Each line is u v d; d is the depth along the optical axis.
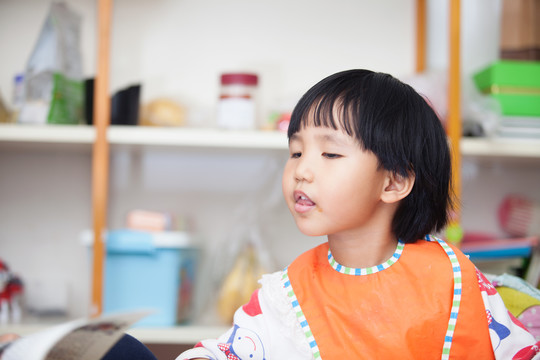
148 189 1.66
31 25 1.65
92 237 1.40
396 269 0.64
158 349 1.47
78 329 0.47
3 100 1.57
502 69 1.46
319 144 0.61
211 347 0.65
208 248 1.65
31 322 1.45
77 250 1.64
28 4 1.66
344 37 1.70
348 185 0.60
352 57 1.70
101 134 1.37
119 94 1.42
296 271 0.68
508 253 1.41
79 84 1.51
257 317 0.67
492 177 1.72
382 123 0.61
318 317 0.64
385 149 0.61
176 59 1.67
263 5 1.69
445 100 1.44
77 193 1.65
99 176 1.36
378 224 0.64
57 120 1.42
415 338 0.60
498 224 1.72
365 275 0.64
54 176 1.65
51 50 1.42
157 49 1.67
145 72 1.66
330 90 0.62
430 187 0.65
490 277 0.75
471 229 1.71
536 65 1.46
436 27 1.71
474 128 1.46
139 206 1.66
